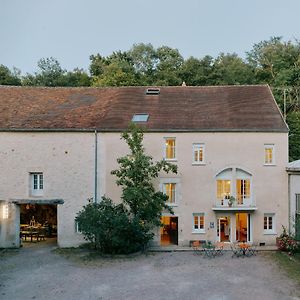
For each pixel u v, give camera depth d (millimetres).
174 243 28938
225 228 28656
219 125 28391
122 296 17859
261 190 28172
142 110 30953
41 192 29016
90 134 28750
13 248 28438
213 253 26031
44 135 28906
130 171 26094
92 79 57344
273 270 21906
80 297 17781
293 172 27656
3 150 29000
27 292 18562
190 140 28344
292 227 27734
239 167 28031
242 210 27844
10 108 31500
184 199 28297
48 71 61156
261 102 31234
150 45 64625
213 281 19969
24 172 28922
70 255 26125
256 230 28078
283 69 53750
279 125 28297
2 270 22484
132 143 26406
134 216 26484
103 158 28625
